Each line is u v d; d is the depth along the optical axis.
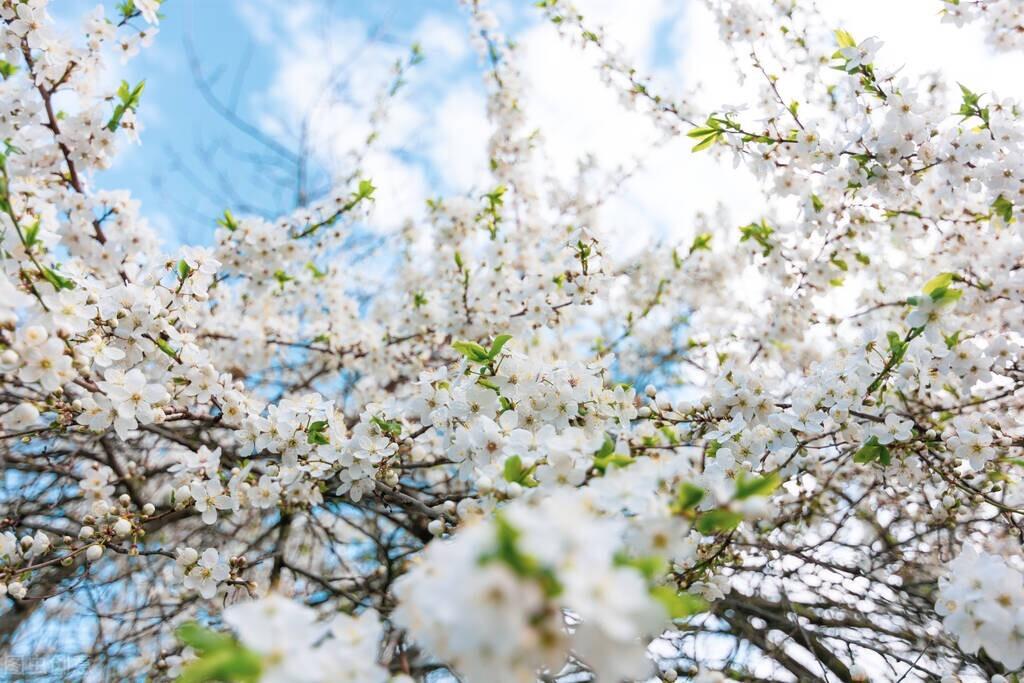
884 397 3.84
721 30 4.64
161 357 3.55
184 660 3.12
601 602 1.34
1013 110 3.98
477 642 1.34
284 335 6.45
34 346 2.67
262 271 5.12
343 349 6.20
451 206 5.88
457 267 5.60
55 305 2.92
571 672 3.18
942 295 3.22
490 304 5.29
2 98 3.73
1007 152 3.92
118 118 3.94
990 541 4.53
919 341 3.67
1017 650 2.21
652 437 3.62
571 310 5.12
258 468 4.49
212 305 5.97
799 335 5.46
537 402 3.41
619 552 1.56
